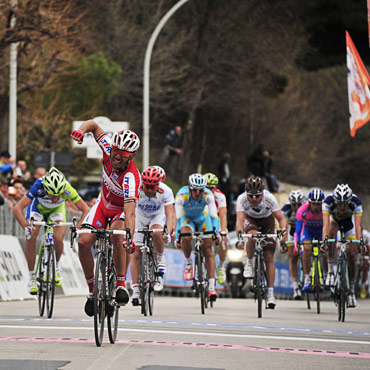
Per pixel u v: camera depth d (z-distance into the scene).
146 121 76.06
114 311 23.20
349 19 93.56
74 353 20.17
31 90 70.75
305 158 154.25
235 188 86.31
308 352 22.03
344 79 150.88
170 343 22.81
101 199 23.08
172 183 94.50
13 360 18.94
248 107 135.38
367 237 65.56
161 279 34.03
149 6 110.62
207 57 123.62
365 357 21.42
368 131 152.75
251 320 32.09
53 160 50.66
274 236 34.44
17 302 39.47
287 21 125.31
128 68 107.31
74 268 50.78
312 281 41.28
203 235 37.50
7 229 45.25
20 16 60.78
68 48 71.69
